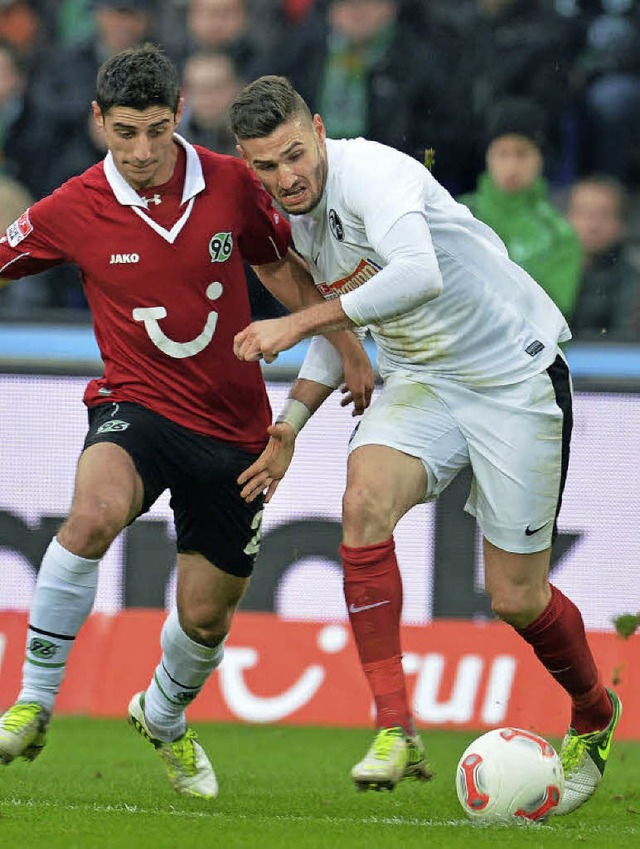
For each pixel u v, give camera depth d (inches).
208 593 725.9
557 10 1352.1
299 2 1365.7
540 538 698.8
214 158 690.8
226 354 695.1
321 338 716.0
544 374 686.5
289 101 634.2
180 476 705.0
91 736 1032.2
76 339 1135.0
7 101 1350.9
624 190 1306.6
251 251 708.0
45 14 1400.1
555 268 1212.5
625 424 1117.1
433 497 689.6
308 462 1117.7
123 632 1133.7
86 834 562.9
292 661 1122.0
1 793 730.8
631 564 1111.6
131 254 674.2
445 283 672.4
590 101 1339.8
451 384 684.7
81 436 1124.5
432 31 1337.4
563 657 717.3
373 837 574.6
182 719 750.5
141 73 636.7
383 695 630.5
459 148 1325.0
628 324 1245.7
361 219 644.7
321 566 1120.2
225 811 689.0
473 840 572.7
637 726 1104.8
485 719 1106.7
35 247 687.1
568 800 721.6
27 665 665.6
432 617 1120.2
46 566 658.2
